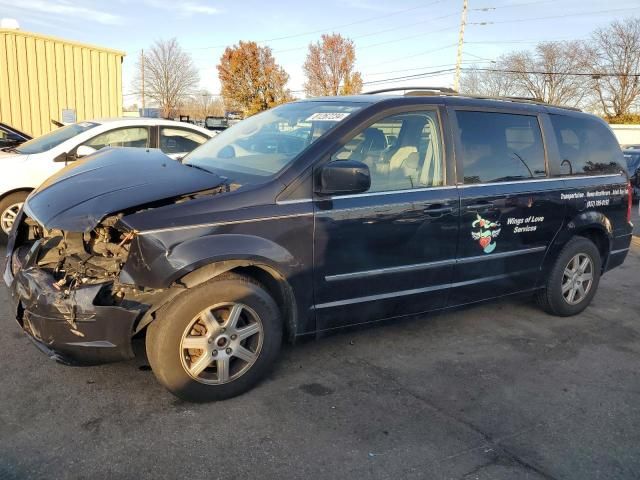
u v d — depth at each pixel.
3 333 4.15
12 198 6.68
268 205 3.30
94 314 2.96
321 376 3.73
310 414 3.24
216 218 3.13
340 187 3.36
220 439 2.96
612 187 5.26
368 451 2.92
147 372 3.63
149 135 7.70
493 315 5.15
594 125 5.27
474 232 4.17
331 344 4.27
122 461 2.73
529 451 3.00
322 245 3.49
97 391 3.38
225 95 37.94
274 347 3.47
